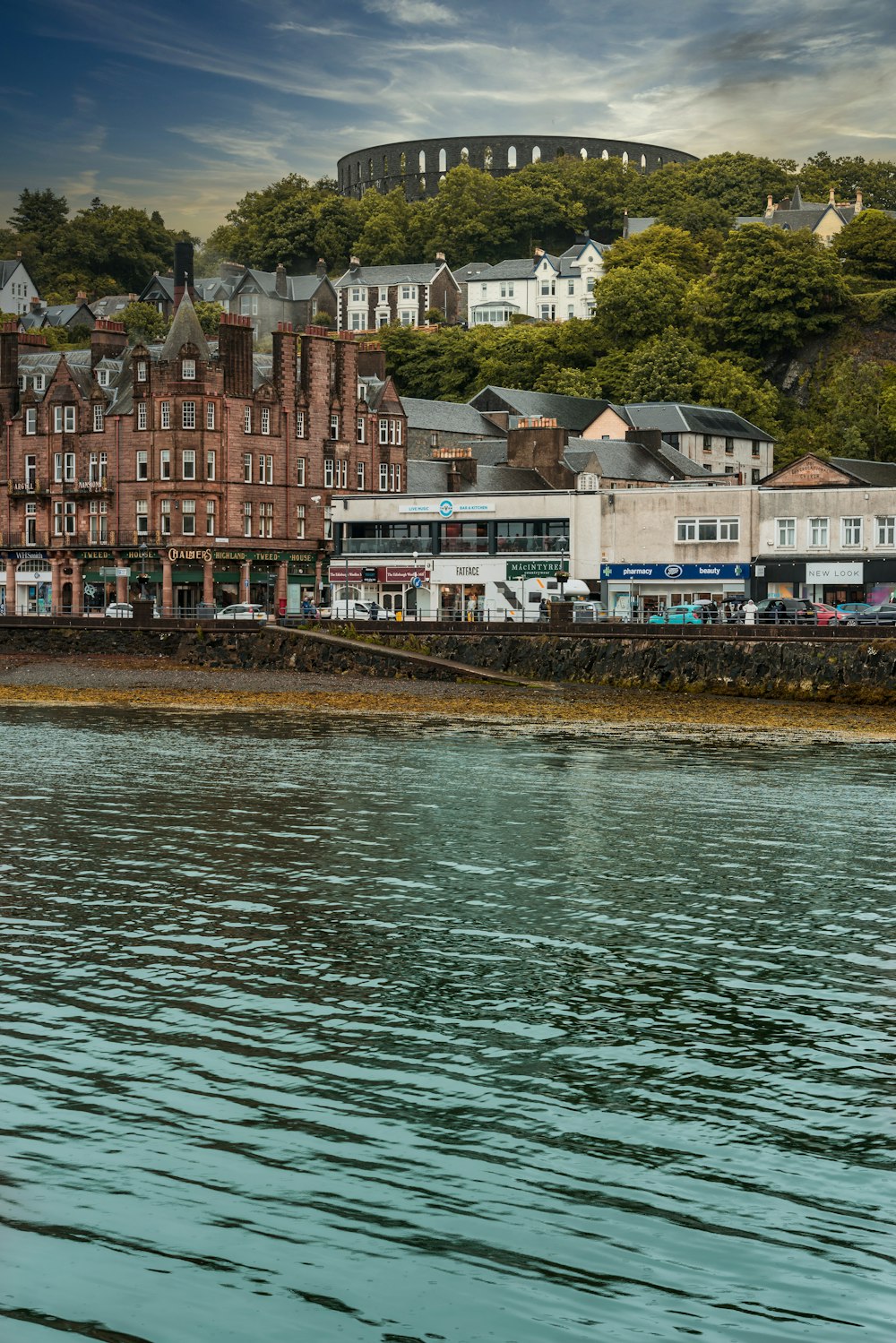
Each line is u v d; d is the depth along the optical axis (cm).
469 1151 1831
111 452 11762
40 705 7531
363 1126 1894
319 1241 1619
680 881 3206
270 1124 1894
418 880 3188
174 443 11369
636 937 2745
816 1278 1562
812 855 3494
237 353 11575
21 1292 1510
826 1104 1984
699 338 18588
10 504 12550
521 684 8075
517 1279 1552
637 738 6000
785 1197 1730
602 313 18450
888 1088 2039
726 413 15488
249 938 2712
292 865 3325
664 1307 1507
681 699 7450
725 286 18675
